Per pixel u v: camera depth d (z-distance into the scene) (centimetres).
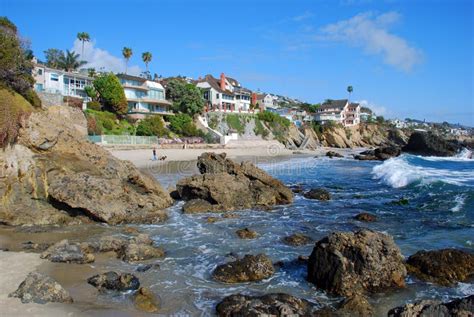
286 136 10981
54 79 6725
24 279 1095
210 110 9531
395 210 2245
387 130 15075
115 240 1475
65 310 927
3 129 1927
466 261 1223
